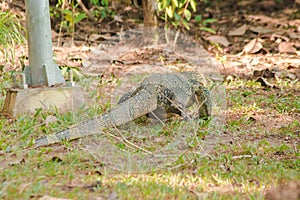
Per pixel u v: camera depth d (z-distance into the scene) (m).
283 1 25.66
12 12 16.44
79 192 7.41
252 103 12.35
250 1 25.55
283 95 13.04
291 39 19.41
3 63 14.38
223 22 22.30
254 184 7.98
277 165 8.73
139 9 20.70
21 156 8.86
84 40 17.69
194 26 20.91
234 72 15.36
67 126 10.12
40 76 11.32
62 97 11.12
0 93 12.11
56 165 8.34
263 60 16.73
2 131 9.93
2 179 7.84
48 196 7.11
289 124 10.91
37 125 10.13
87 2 19.92
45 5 11.27
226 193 7.61
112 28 19.20
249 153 9.35
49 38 11.36
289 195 6.89
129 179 7.92
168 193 7.49
